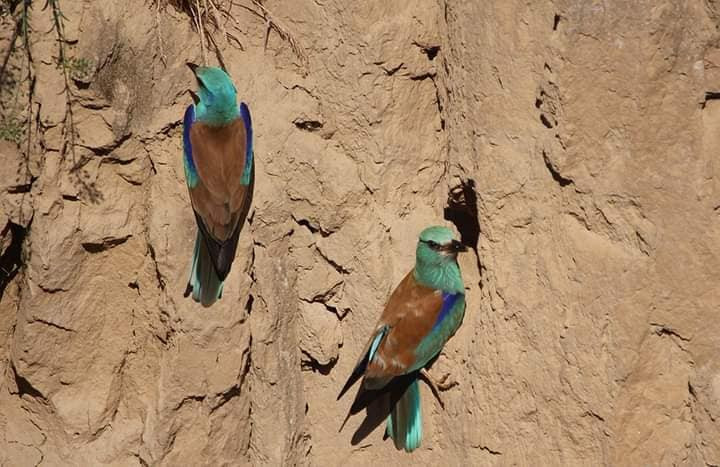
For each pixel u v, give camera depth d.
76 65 11.48
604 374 10.73
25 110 11.63
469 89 11.23
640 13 10.09
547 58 10.59
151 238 11.86
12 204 11.74
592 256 10.70
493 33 10.98
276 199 12.02
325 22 11.95
